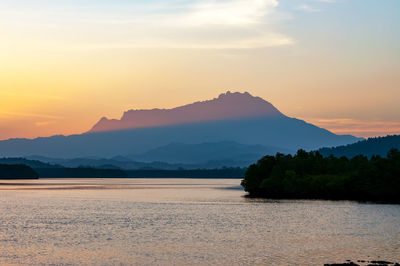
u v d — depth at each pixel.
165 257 99.31
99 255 101.50
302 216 165.88
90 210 194.75
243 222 151.62
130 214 178.50
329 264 88.00
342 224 143.25
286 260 94.88
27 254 102.50
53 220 160.00
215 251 104.69
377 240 115.19
